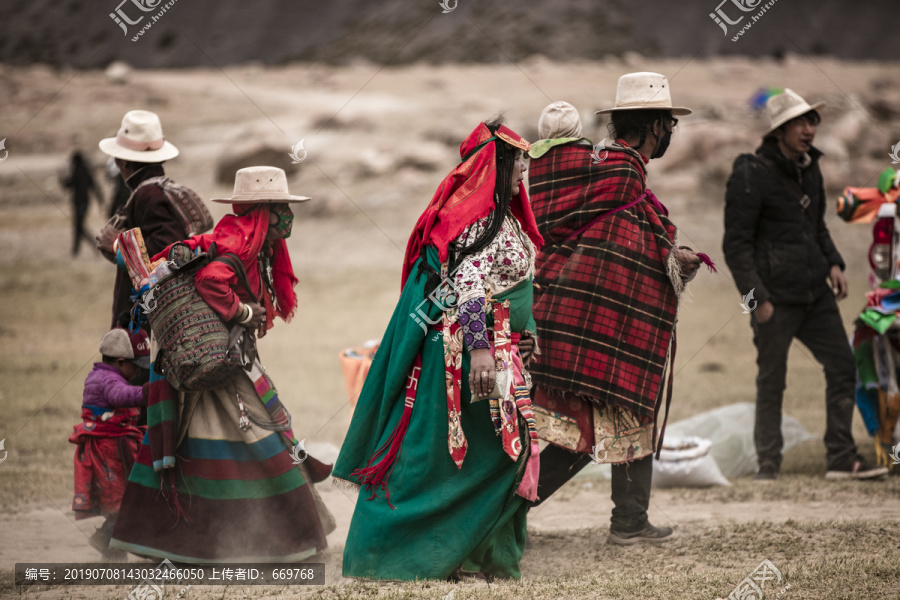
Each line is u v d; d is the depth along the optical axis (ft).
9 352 135.74
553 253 59.88
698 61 455.22
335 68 520.42
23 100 390.63
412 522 48.52
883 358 81.51
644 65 447.83
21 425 95.35
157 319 54.65
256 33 597.93
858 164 276.82
